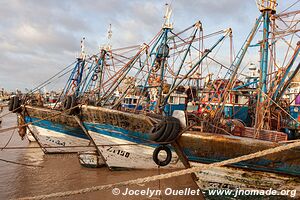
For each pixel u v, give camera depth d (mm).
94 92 16625
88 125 13039
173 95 16984
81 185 11289
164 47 15375
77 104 13438
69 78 23203
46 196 5938
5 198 9906
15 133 28438
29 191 10562
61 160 16125
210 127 10281
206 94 18141
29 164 14922
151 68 15320
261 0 11258
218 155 8367
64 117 17406
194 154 8562
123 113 11992
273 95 11859
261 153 5199
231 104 14680
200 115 12359
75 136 17891
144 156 12297
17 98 18500
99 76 20047
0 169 13812
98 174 12898
